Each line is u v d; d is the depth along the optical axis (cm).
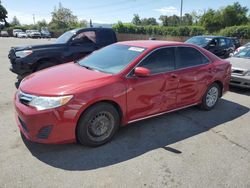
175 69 488
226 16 4716
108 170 343
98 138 399
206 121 524
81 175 330
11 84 778
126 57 452
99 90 379
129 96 416
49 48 763
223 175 342
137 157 377
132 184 316
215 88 583
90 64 477
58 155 373
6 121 485
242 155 395
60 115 354
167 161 369
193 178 333
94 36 852
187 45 523
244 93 763
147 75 414
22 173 329
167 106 484
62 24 6888
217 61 579
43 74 435
